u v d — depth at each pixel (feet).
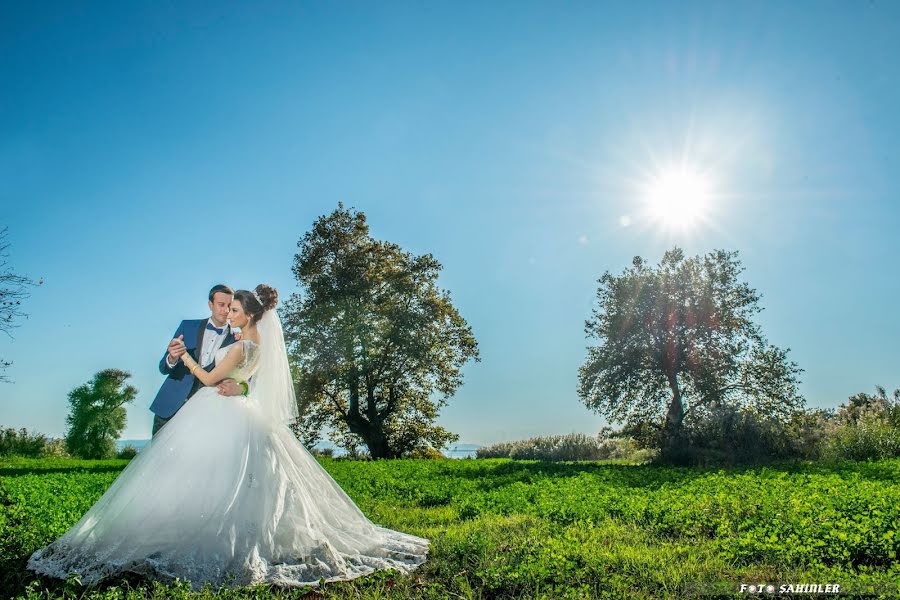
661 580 18.10
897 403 83.05
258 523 17.84
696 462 73.67
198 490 17.81
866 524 23.06
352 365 114.52
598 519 27.96
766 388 92.94
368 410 118.42
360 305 118.21
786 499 30.40
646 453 93.30
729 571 19.07
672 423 83.56
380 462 81.35
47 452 122.72
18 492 38.78
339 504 20.84
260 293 21.08
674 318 95.09
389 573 17.87
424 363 116.06
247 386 19.95
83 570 16.58
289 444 20.71
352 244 124.47
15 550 20.07
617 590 17.26
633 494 35.76
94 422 123.03
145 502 17.57
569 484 43.39
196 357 20.27
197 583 16.19
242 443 18.85
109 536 17.35
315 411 119.34
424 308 119.44
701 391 92.79
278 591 16.05
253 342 20.15
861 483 37.40
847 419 81.56
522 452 115.75
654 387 95.61
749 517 26.63
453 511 33.12
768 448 73.72
